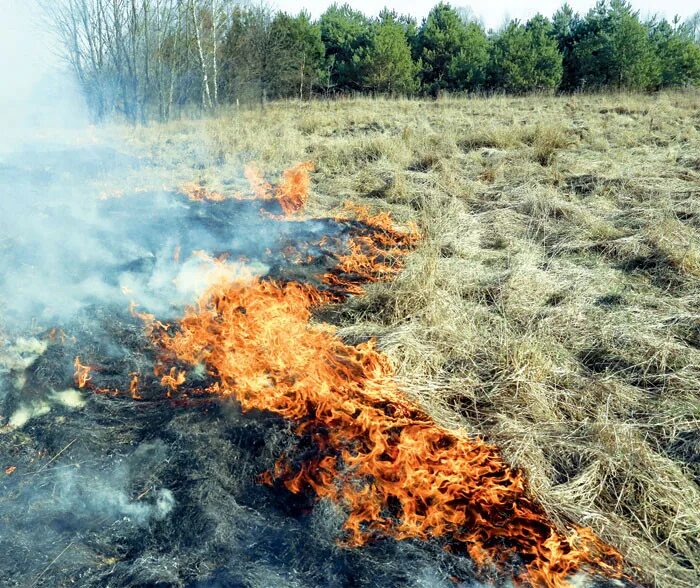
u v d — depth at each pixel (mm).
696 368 4051
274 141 11594
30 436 3645
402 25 28859
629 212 6965
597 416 3607
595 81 22312
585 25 24625
